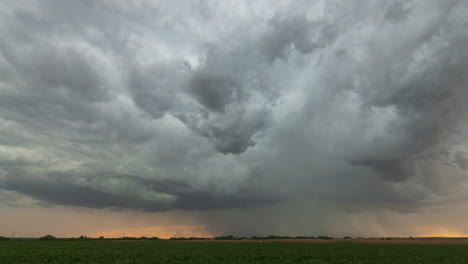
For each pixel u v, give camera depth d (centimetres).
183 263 3325
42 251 4828
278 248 6425
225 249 5931
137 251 5022
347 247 7106
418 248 6931
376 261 3738
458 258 4278
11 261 3350
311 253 4891
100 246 6775
